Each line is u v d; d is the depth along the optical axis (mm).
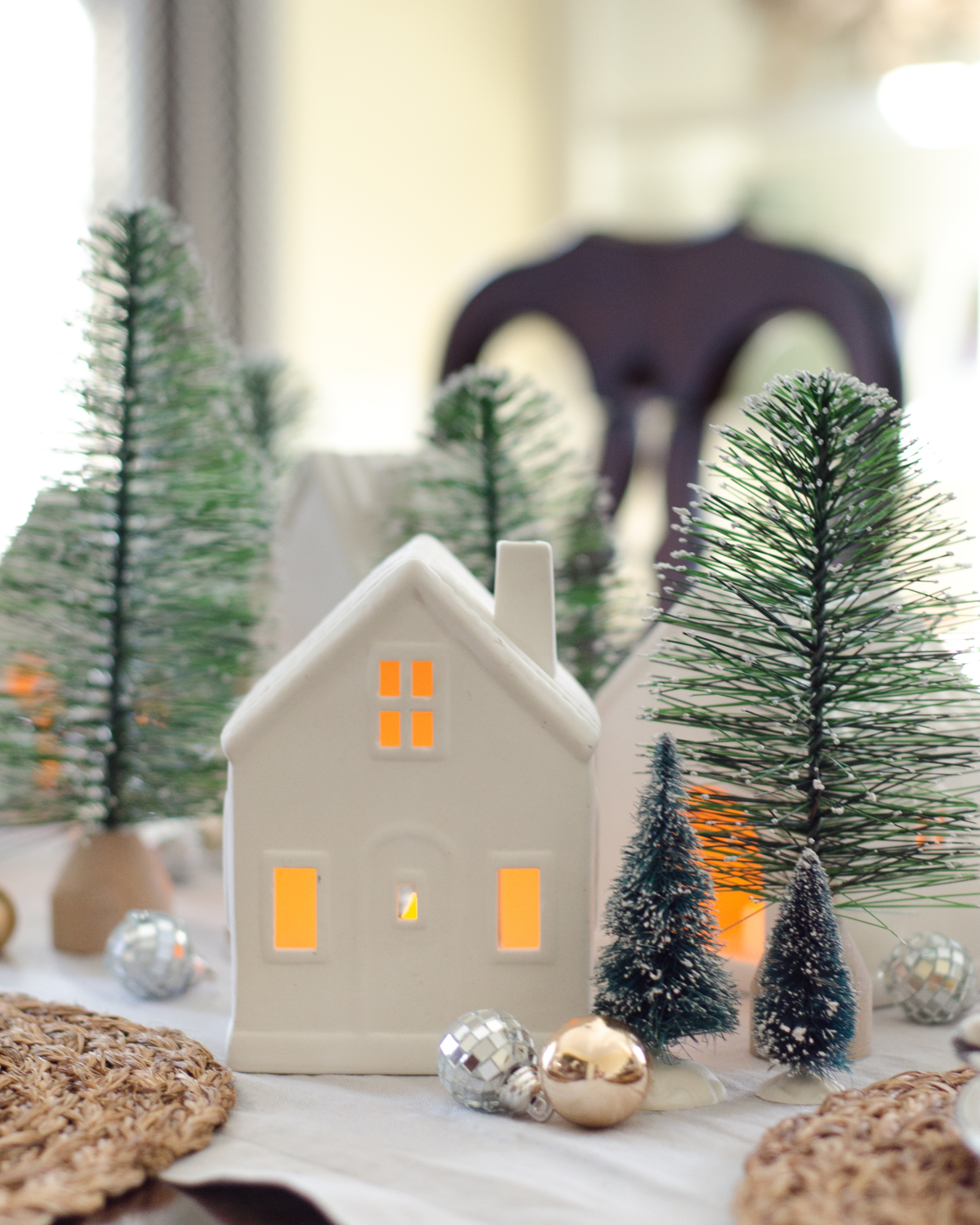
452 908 646
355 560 804
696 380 1169
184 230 795
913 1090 595
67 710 775
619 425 1215
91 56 1663
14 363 1391
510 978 647
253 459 805
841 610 650
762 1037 621
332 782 645
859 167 1874
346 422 1895
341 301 1887
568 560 798
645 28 1993
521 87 2111
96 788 774
